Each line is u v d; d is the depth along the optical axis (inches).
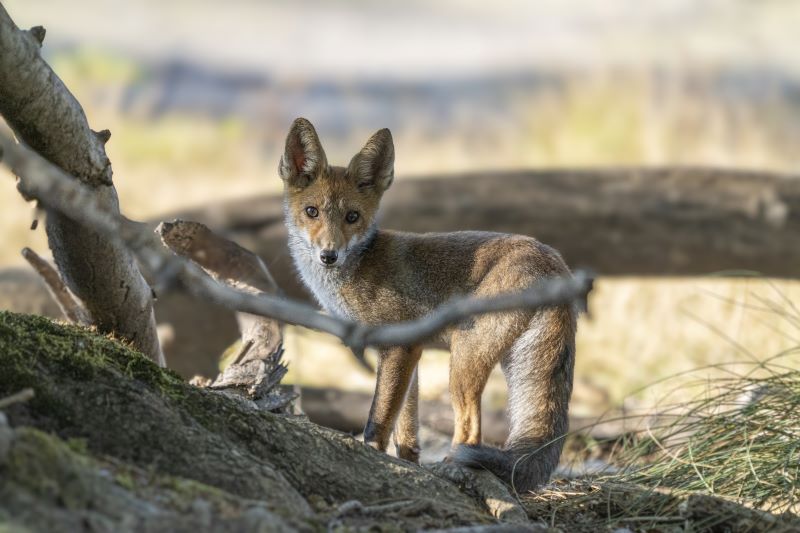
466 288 340.5
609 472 367.2
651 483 323.3
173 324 518.6
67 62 1360.7
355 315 362.3
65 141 276.4
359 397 497.7
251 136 1212.5
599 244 584.7
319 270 366.3
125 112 1233.4
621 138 1055.6
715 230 576.7
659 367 605.6
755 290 629.0
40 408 228.5
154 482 214.1
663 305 673.6
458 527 235.3
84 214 196.9
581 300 333.4
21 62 257.1
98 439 228.5
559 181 582.2
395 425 353.1
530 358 319.3
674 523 270.8
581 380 589.9
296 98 1374.3
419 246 357.4
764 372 505.7
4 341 236.8
